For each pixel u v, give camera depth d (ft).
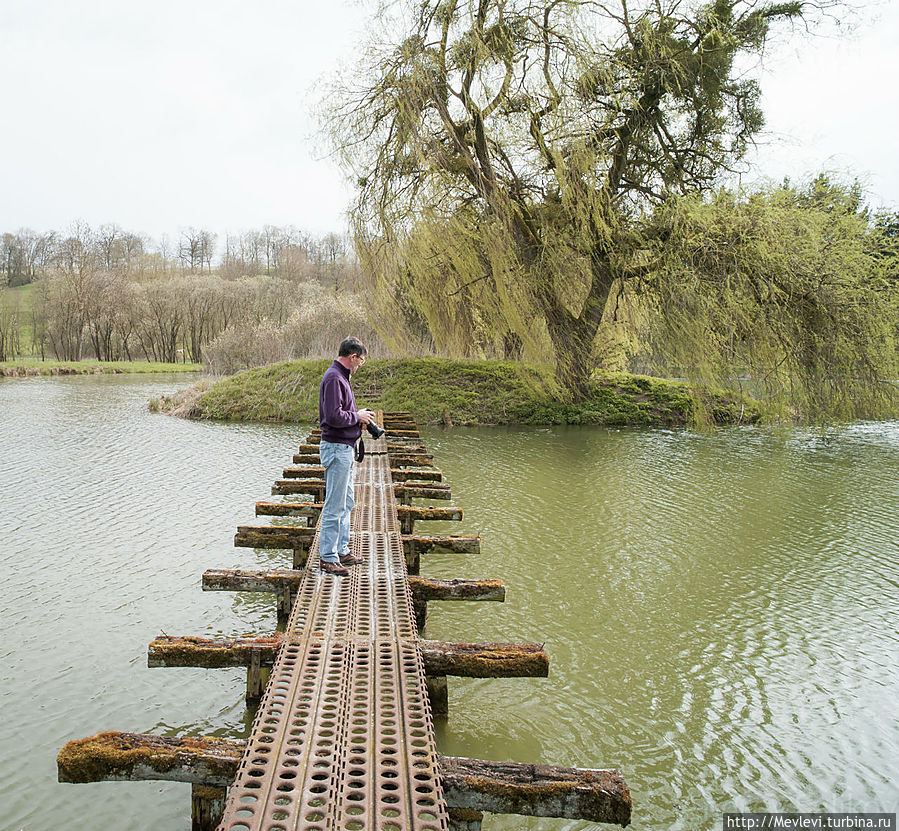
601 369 80.02
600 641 20.75
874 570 27.02
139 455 48.01
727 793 14.20
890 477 44.16
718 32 61.21
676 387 74.64
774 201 55.77
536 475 43.75
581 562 27.45
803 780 14.66
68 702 16.70
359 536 22.52
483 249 62.13
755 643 20.84
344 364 18.99
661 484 41.50
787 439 59.82
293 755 10.62
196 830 11.31
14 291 239.09
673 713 17.03
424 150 59.26
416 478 34.71
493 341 77.71
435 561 27.40
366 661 13.83
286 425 64.75
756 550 29.22
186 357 208.54
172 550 27.68
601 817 10.14
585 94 58.49
